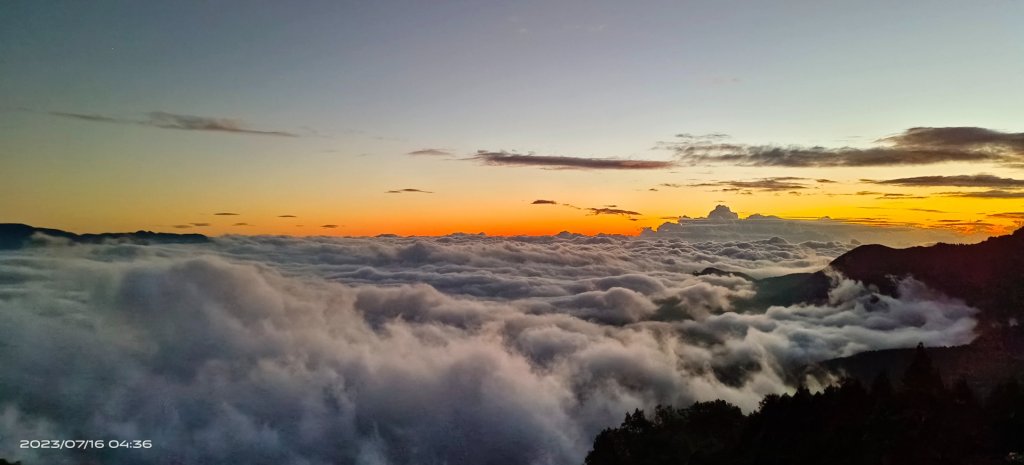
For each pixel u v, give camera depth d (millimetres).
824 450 43312
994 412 45312
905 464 38000
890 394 49344
